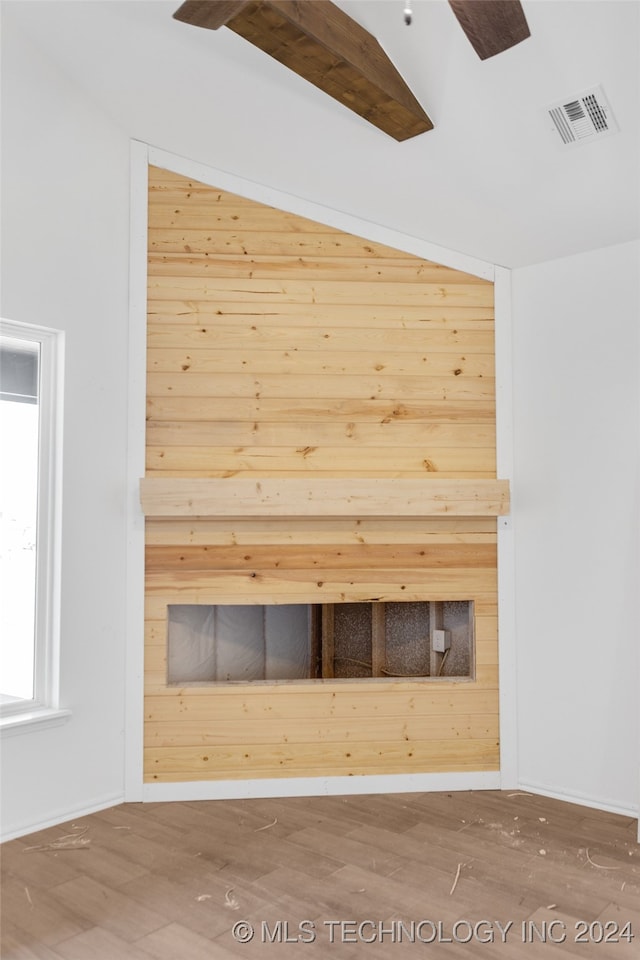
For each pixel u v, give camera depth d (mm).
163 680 3543
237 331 3660
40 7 3098
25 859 2896
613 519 3436
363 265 3734
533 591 3643
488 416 3742
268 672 3738
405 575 3668
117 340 3555
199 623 3672
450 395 3732
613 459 3447
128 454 3566
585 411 3531
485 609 3689
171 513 3484
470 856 2914
